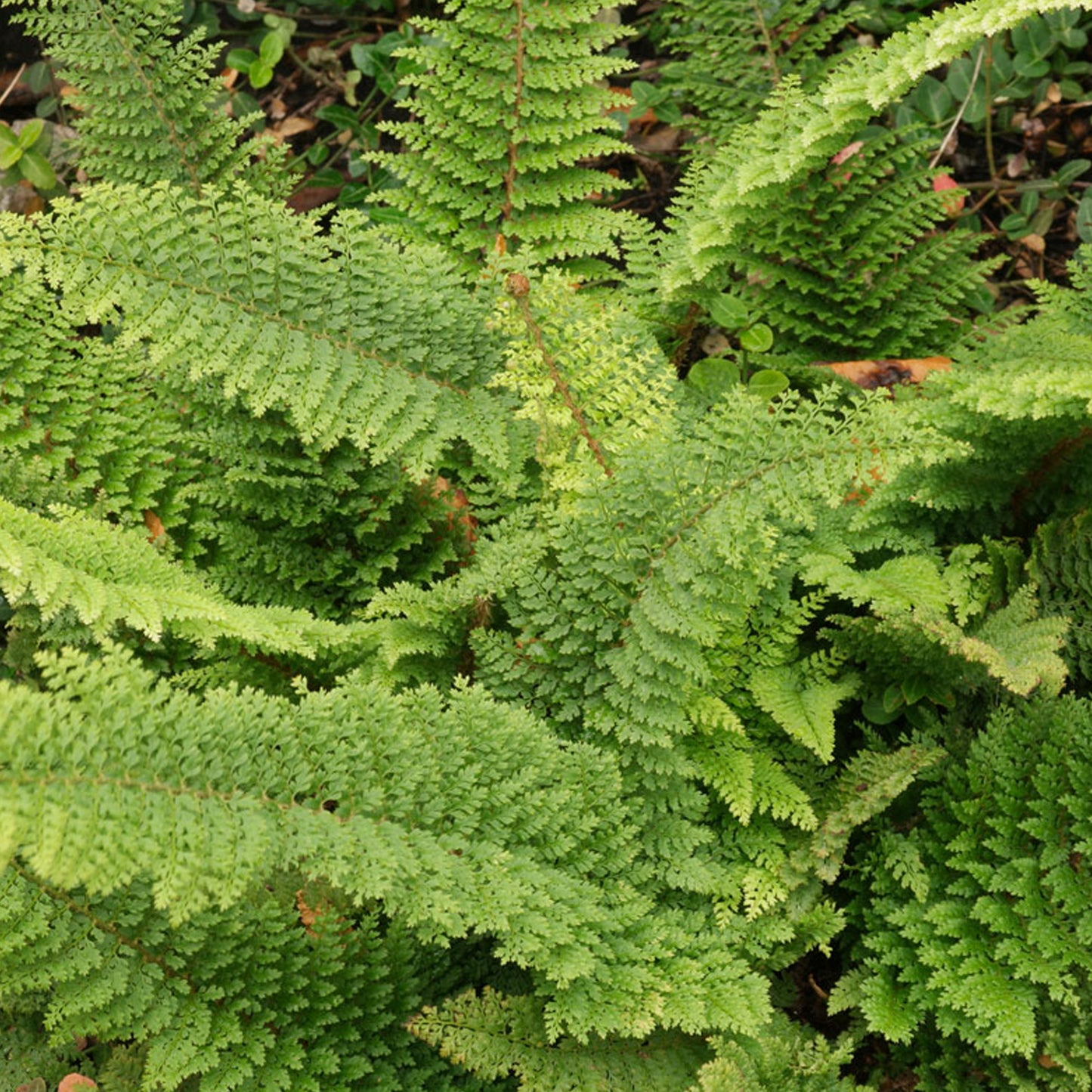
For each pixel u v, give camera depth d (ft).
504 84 3.35
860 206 3.44
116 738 2.46
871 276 3.47
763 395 3.25
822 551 3.05
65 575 2.68
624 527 2.82
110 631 2.88
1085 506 3.06
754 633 3.03
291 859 2.54
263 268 2.91
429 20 3.34
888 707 3.03
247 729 2.56
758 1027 2.82
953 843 2.91
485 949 2.90
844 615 3.02
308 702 2.61
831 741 2.89
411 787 2.62
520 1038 2.73
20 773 2.39
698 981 2.76
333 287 2.95
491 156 3.36
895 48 3.01
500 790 2.69
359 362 2.98
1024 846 2.89
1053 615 3.03
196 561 3.18
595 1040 2.78
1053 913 2.84
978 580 3.04
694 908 2.91
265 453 3.08
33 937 2.61
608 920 2.73
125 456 3.11
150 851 2.43
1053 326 3.18
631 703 2.84
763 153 3.18
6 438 3.04
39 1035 2.83
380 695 2.65
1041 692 2.90
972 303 3.58
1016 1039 2.74
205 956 2.70
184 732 2.51
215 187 2.92
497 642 2.90
